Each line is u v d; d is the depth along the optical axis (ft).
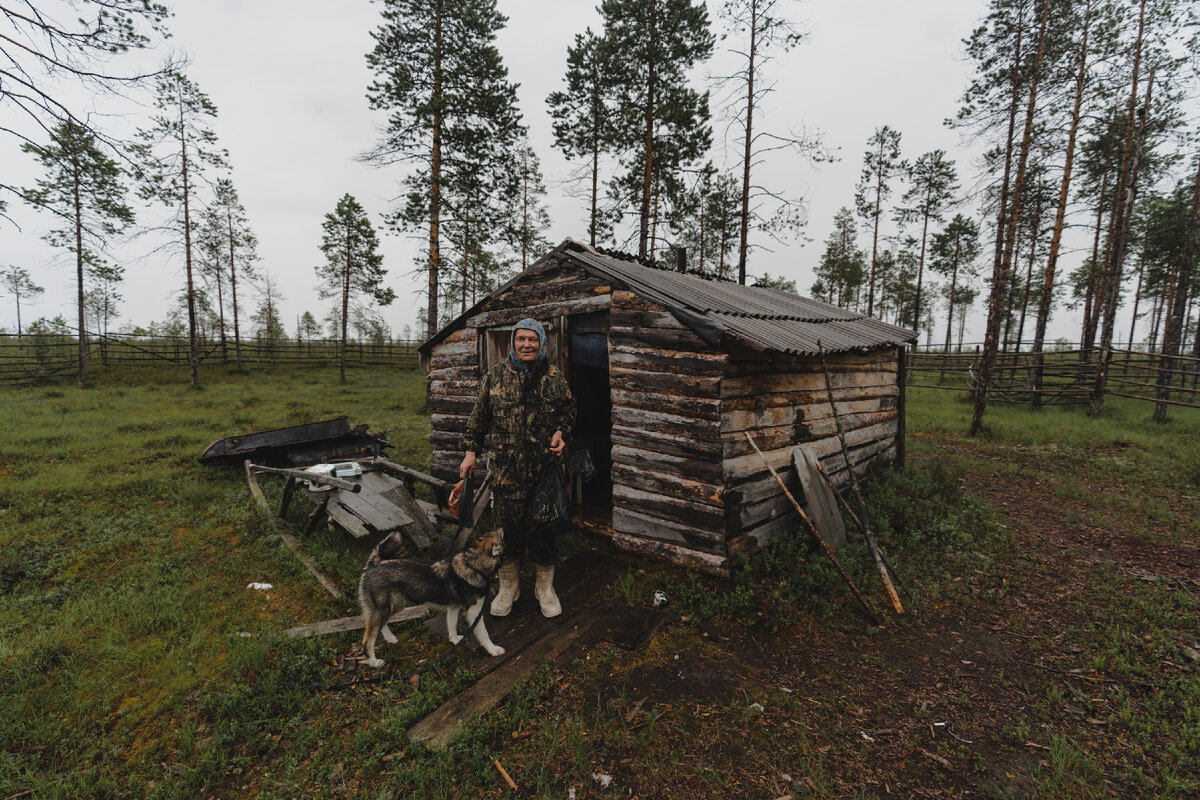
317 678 9.55
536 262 18.01
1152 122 46.26
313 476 15.75
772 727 8.35
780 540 14.98
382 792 6.97
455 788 7.09
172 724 8.42
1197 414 42.19
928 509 18.04
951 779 7.29
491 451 11.41
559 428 11.39
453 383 21.98
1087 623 11.50
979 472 25.40
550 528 11.68
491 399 11.28
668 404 14.28
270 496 19.95
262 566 14.32
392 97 47.32
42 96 11.80
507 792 7.07
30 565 13.79
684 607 12.31
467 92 48.85
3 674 9.29
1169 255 68.28
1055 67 34.58
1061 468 26.17
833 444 19.02
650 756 7.67
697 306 14.40
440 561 10.43
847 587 12.62
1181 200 64.08
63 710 8.63
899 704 8.93
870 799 6.91
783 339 14.29
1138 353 38.27
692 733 8.21
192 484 21.08
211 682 9.30
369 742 7.96
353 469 18.88
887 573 12.69
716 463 13.41
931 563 14.66
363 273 75.25
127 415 39.29
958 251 93.61
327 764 7.52
